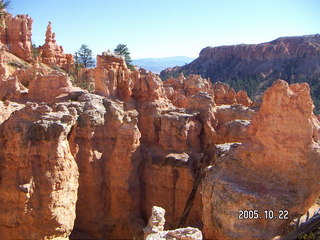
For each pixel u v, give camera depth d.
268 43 175.75
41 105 24.44
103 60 40.59
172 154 33.47
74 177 25.02
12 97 34.91
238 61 173.62
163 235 16.97
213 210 18.14
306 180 18.11
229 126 31.95
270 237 16.66
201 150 35.03
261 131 19.27
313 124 19.38
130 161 31.91
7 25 71.62
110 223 32.44
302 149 18.25
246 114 36.00
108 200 32.66
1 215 22.91
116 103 34.50
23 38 72.50
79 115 30.44
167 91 46.31
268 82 132.25
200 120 36.00
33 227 22.92
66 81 34.50
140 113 37.53
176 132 34.28
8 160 23.17
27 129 22.89
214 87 53.78
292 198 17.53
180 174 32.50
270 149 18.72
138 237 31.36
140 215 33.62
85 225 32.03
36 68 50.47
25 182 22.77
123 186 31.97
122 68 41.66
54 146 23.45
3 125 23.88
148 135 36.72
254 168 18.84
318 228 14.20
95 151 31.56
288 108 18.67
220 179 18.55
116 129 32.81
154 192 33.62
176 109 36.94
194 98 37.16
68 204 24.36
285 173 18.30
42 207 23.03
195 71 181.25
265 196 17.39
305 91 18.62
